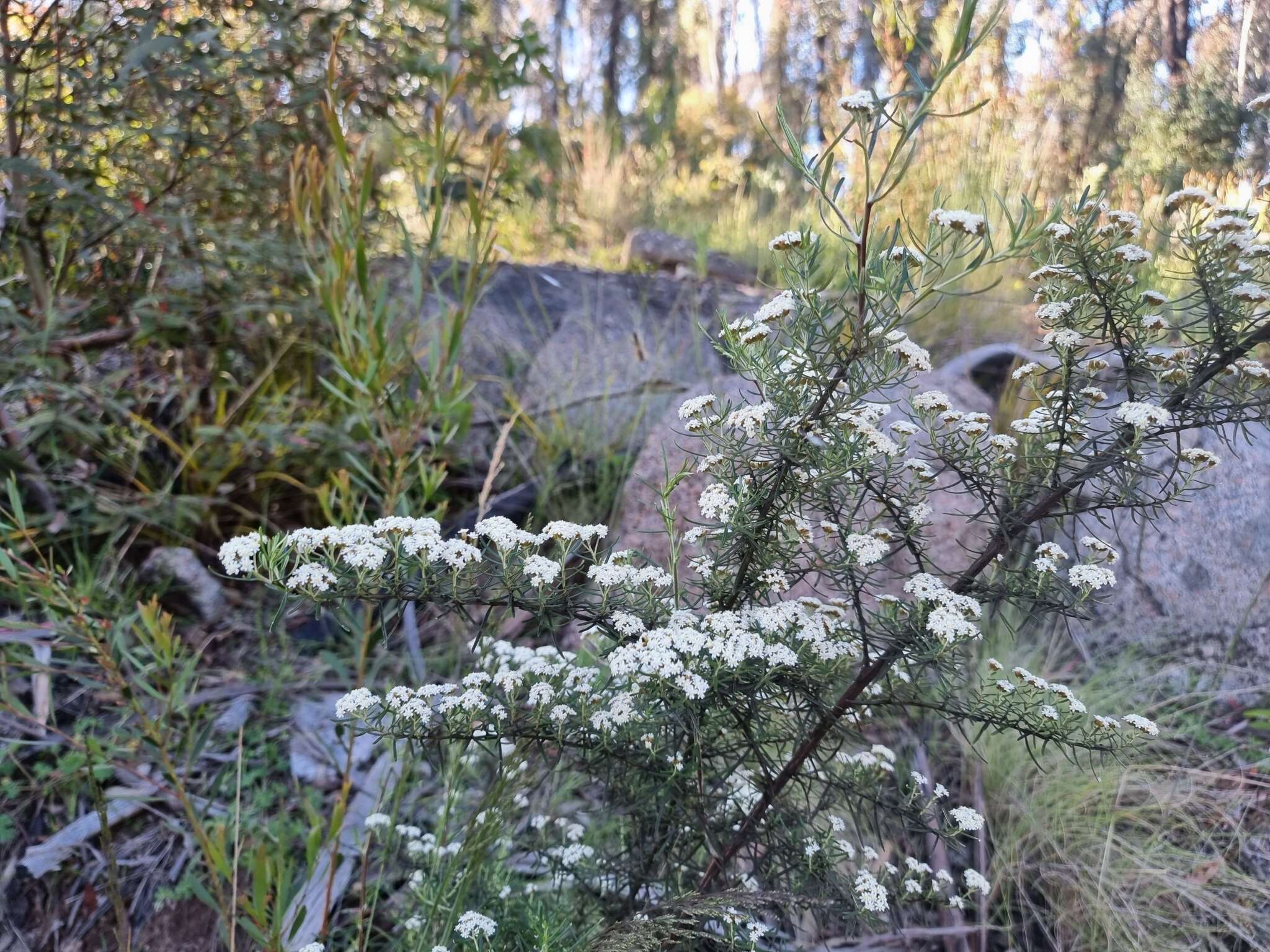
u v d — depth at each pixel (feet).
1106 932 6.53
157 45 7.73
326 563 4.16
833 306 4.18
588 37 45.73
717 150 32.63
